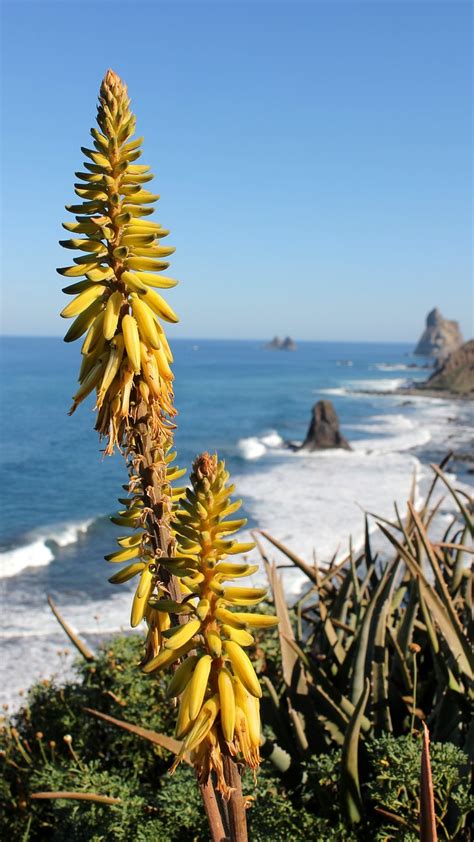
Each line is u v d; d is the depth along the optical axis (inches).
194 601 94.1
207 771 81.6
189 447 1829.5
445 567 200.8
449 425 2438.5
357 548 828.6
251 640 80.5
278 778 150.5
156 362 92.4
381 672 151.9
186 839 146.2
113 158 91.2
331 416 1831.9
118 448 91.0
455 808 131.5
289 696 155.4
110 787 158.6
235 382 4453.7
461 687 146.9
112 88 91.7
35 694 220.4
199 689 77.7
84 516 1129.4
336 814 140.9
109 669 193.3
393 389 4035.4
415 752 128.9
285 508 1088.8
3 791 184.7
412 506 155.2
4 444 1871.3
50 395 3206.2
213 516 79.4
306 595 187.2
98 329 92.1
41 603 700.7
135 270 94.7
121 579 93.4
